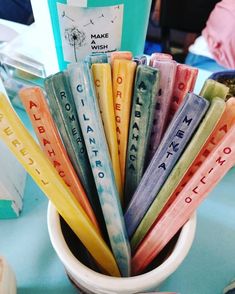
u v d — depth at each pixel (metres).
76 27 0.31
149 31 1.23
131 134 0.25
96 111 0.22
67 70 0.22
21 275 0.34
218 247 0.37
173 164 0.23
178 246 0.24
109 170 0.23
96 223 0.27
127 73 0.22
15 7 0.76
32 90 0.22
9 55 0.43
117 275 0.29
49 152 0.24
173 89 0.23
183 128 0.21
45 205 0.40
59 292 0.33
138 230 0.27
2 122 0.20
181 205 0.23
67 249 0.24
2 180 0.34
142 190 0.25
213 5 1.02
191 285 0.34
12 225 0.38
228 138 0.20
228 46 0.83
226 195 0.41
